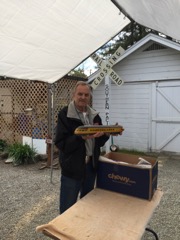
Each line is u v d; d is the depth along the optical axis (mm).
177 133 6777
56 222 1426
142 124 7289
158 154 6922
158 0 1647
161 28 2373
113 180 1864
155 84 6980
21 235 2760
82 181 2084
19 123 6992
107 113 4668
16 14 1922
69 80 7039
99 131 1732
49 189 4195
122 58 7027
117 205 1660
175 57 6543
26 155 5910
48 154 5520
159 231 2824
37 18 2035
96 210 1588
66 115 1967
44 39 2379
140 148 7363
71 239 1281
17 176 4957
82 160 2002
